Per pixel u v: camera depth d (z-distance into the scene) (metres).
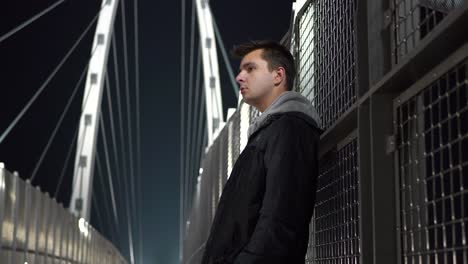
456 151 1.65
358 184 2.30
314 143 2.11
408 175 1.99
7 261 7.12
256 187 2.09
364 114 2.27
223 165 9.64
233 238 2.08
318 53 3.19
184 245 26.03
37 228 9.12
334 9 2.86
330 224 2.90
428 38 1.69
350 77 2.54
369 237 2.18
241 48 2.43
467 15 1.51
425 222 1.86
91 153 33.72
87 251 16.98
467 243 1.56
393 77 1.97
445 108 1.74
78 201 32.75
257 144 2.13
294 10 3.89
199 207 15.69
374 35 2.28
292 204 1.97
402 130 2.06
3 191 6.89
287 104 2.17
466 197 1.57
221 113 33.28
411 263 1.97
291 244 1.95
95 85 34.62
